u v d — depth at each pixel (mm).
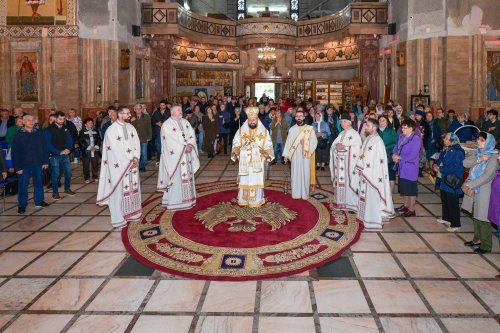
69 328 4504
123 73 17453
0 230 7586
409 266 5984
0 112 11938
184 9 20250
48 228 7699
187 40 21672
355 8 18953
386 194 7301
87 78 16031
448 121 12445
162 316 4734
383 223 7844
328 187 10695
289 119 14031
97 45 16188
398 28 17906
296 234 7246
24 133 8602
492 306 4891
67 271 5902
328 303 4988
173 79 21062
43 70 15633
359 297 5125
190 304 4996
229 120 15906
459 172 7176
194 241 6961
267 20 23062
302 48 23906
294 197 9414
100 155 11891
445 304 4945
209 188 10578
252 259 6230
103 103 16375
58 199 9734
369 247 6703
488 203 6211
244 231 7410
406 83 17141
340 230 7426
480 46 15781
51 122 9695
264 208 8695
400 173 8086
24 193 8688
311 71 23984
